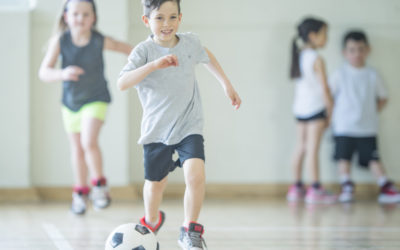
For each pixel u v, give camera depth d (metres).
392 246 6.17
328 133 11.45
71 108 8.18
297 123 10.95
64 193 10.63
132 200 10.51
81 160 8.44
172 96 5.24
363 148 11.00
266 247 6.10
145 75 4.85
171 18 5.05
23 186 10.46
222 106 11.29
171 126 5.24
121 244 4.89
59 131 10.60
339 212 9.14
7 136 10.41
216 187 11.27
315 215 8.76
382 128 11.44
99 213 8.88
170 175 11.23
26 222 7.93
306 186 11.36
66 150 10.63
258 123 11.37
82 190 8.48
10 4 10.81
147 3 5.05
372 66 11.52
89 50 8.06
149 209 5.49
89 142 7.95
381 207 9.85
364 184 11.43
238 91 11.34
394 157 11.47
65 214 8.77
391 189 10.70
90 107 8.02
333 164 11.45
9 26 10.37
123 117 10.63
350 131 10.97
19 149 10.45
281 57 11.38
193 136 5.24
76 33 8.04
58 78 7.75
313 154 10.61
